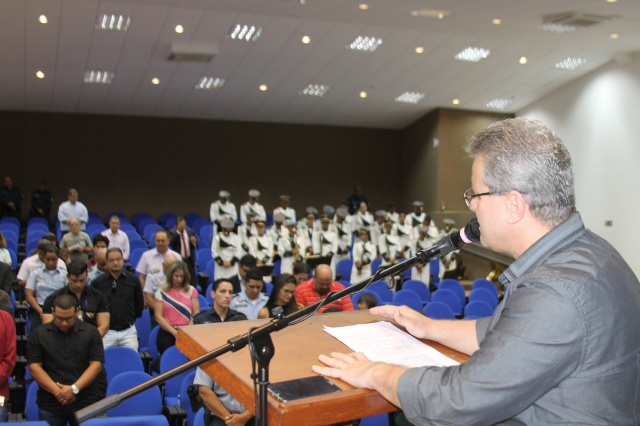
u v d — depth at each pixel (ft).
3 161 54.80
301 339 5.43
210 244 47.01
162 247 27.30
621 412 4.05
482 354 4.15
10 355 16.61
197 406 13.79
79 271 19.66
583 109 46.88
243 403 4.59
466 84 48.80
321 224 41.81
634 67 42.50
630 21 34.68
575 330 3.97
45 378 15.57
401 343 5.32
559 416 4.05
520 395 3.99
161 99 52.26
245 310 20.03
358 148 63.52
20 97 50.52
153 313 25.20
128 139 57.82
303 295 21.80
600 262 4.28
